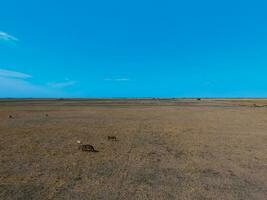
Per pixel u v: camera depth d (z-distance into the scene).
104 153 18.03
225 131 29.08
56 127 30.73
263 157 17.41
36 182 12.05
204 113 53.28
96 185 11.79
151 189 11.41
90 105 81.62
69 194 10.71
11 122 35.50
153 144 21.53
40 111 55.28
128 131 28.38
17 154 17.38
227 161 16.33
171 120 39.84
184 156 17.58
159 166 15.09
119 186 11.71
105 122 36.31
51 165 14.86
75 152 18.14
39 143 21.17
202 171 14.21
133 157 17.06
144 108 67.75
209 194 10.89
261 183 12.29
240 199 10.38
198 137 25.12
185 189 11.45
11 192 10.83
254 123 36.47
